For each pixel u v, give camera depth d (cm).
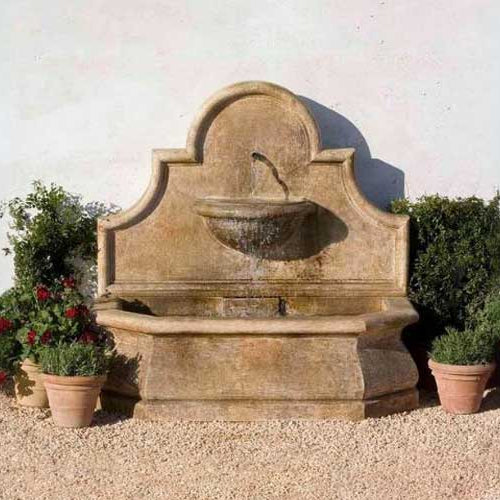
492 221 942
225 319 862
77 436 841
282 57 950
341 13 949
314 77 952
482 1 952
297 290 941
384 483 785
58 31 946
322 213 940
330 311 943
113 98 950
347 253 941
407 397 890
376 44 951
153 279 939
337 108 955
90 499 764
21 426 858
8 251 952
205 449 827
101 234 931
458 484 784
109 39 948
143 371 867
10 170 952
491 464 809
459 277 941
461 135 959
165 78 949
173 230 938
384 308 927
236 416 866
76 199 955
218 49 948
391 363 884
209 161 935
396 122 955
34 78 948
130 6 945
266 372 865
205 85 950
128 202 955
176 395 863
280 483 785
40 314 889
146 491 774
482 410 894
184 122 951
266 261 941
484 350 885
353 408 867
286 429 855
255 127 934
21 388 891
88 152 952
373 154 955
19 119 950
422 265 936
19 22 945
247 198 938
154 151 931
